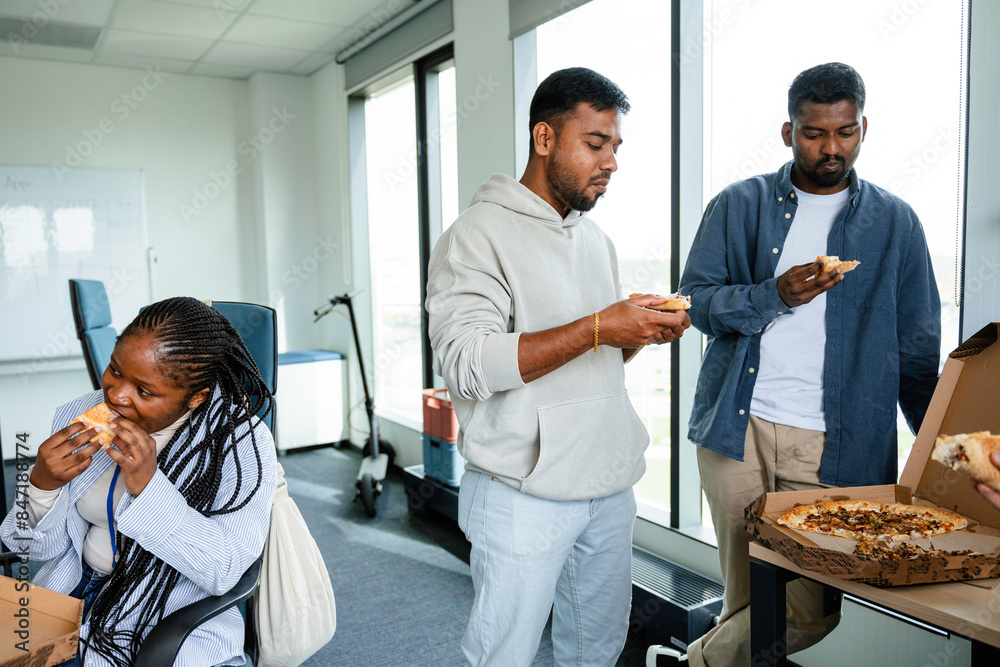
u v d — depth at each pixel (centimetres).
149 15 355
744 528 153
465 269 120
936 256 167
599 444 127
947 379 115
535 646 128
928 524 104
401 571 274
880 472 140
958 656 145
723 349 156
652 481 285
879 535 101
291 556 120
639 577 219
